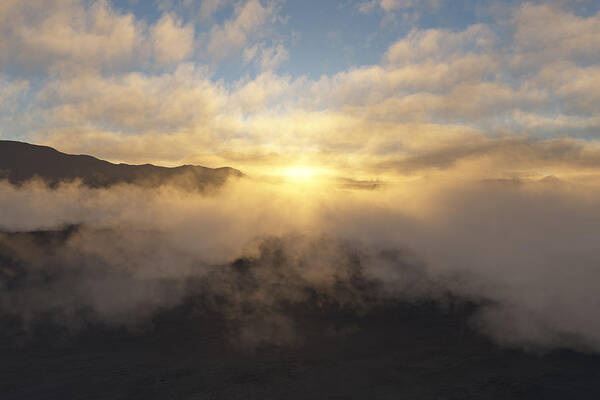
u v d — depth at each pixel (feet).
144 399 41.96
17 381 46.14
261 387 44.55
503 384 44.45
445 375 47.44
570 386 43.73
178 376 47.26
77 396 42.70
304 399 41.88
